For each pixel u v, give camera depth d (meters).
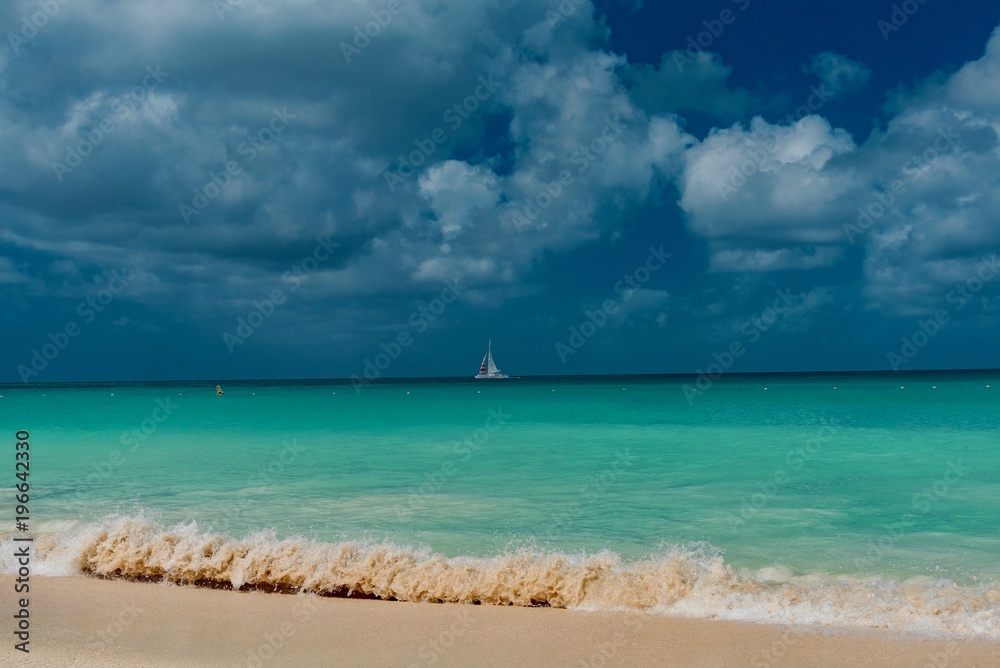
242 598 8.59
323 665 6.43
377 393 63.47
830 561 9.39
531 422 28.69
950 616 7.49
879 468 16.16
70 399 55.06
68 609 8.08
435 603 8.41
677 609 7.95
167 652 6.73
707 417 30.00
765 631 7.22
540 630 7.38
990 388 58.53
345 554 9.27
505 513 12.30
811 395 47.75
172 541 9.76
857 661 6.39
